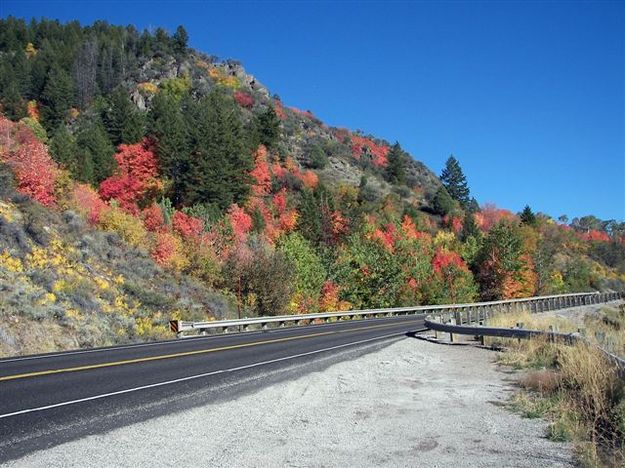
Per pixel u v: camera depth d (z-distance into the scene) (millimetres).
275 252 42969
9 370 10938
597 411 7680
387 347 17203
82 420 7137
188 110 100938
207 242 40906
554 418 7816
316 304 50094
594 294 53094
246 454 6238
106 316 22328
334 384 10742
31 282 21016
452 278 67625
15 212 25906
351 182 125438
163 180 65062
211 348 16094
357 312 38219
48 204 34031
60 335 18172
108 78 136750
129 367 11688
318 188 89375
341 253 61625
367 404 9070
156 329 23625
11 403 7852
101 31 185500
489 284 73812
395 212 100062
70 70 136750
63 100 108812
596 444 6660
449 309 43000
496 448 6641
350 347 16906
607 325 24234
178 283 32844
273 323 31562
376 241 67688
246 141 83938
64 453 5898
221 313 32562
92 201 37688
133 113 88312
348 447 6633
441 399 9516
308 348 16469
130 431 6809
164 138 66625
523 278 74062
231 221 53000
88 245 28469
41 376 10219
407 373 12438
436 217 122375
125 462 5770
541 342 14523
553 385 9859
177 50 171000
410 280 63594
